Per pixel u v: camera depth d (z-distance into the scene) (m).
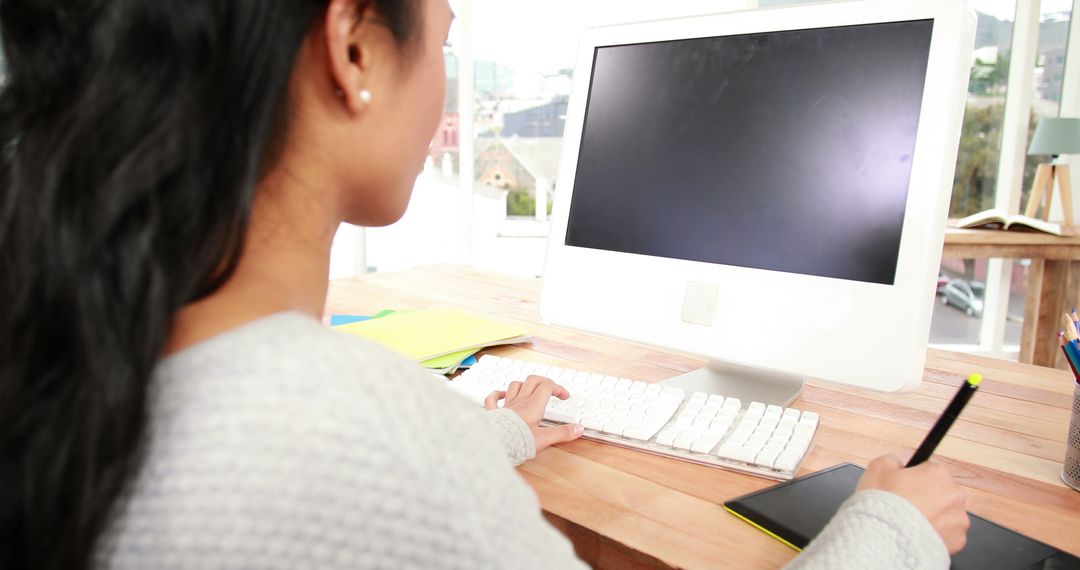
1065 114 3.30
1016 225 2.79
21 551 0.29
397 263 3.74
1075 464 0.66
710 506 0.64
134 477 0.29
